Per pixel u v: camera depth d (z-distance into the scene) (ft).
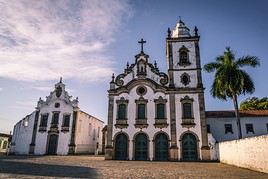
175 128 93.09
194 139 91.20
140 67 104.63
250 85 85.97
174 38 107.55
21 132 122.31
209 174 45.16
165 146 92.27
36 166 53.83
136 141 94.43
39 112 125.08
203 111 93.61
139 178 38.19
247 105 150.41
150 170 51.83
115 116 98.27
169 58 104.53
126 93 100.83
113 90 101.71
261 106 140.56
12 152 118.83
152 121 95.61
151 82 100.63
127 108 98.73
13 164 56.90
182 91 97.66
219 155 84.48
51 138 120.57
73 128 121.90
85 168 52.90
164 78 102.42
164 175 42.96
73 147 118.62
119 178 37.68
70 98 127.03
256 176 42.04
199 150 89.20
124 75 104.58
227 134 104.47
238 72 86.38
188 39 106.73
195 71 100.94
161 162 81.35
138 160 90.48
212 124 107.24
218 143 85.51
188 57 103.60
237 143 63.77
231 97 90.12
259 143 49.39
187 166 64.49
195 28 108.37
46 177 36.11
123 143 94.79
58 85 129.29
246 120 105.50
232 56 91.66
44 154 117.08
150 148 92.38
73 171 45.93
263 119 103.91
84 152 133.18
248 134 102.94
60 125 122.21
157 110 96.99
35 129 121.80
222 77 87.15
